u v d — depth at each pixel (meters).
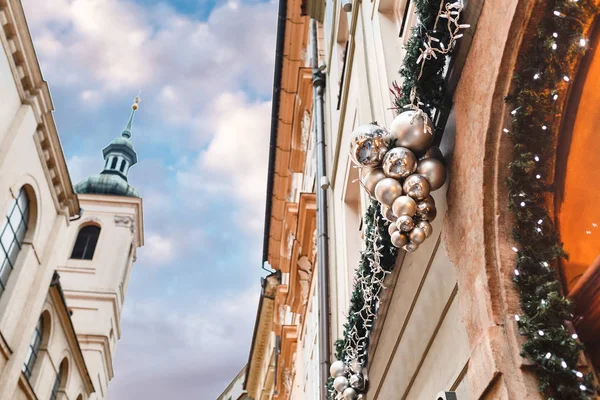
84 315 41.53
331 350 10.29
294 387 20.55
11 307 21.47
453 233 4.26
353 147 4.26
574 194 3.30
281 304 23.95
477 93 3.91
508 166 3.53
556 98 3.40
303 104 19.03
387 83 7.66
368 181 4.31
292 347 20.89
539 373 3.11
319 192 12.54
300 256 17.73
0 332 20.14
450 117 4.44
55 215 25.44
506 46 3.52
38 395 25.56
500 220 3.61
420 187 4.05
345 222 10.74
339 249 10.98
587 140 3.21
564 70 3.33
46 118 22.89
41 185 23.67
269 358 30.36
